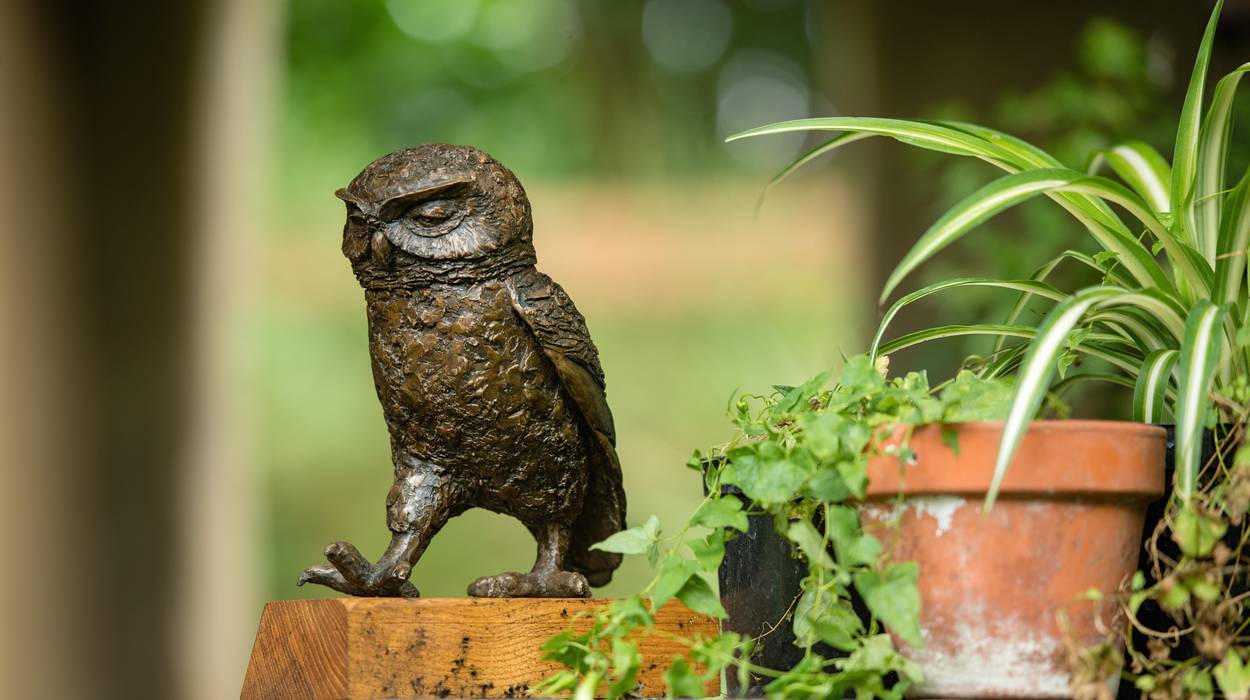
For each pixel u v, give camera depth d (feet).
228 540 17.54
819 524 4.85
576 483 5.34
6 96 11.44
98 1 13.41
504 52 37.47
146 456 14.75
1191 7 13.21
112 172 13.93
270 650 4.94
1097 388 10.18
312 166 35.29
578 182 36.99
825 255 33.86
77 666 12.60
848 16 18.34
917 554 4.34
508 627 4.83
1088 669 4.18
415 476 5.24
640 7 37.50
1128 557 4.40
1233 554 4.27
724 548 4.94
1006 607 4.25
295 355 32.04
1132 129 11.29
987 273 13.47
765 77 38.86
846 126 5.09
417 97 37.27
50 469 12.17
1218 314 4.23
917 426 4.29
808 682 4.37
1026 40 15.42
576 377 5.14
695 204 36.11
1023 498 4.23
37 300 12.00
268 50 18.43
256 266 20.74
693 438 31.09
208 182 16.72
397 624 4.66
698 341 32.71
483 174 5.05
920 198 16.79
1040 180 4.37
